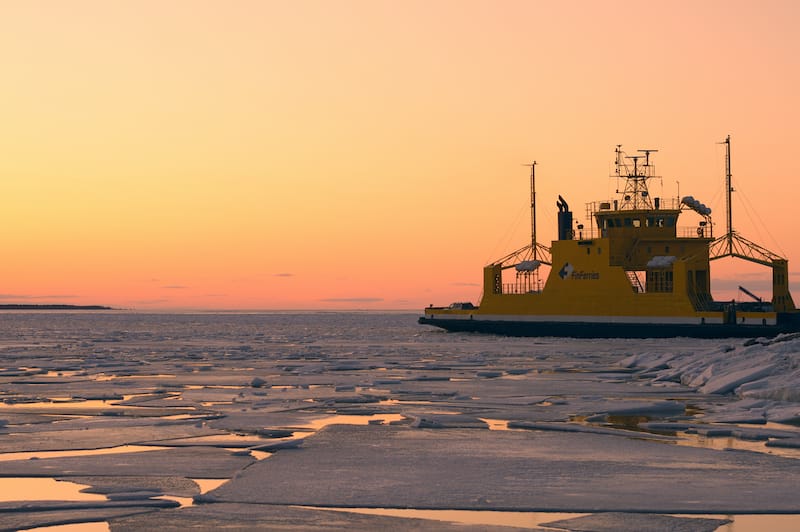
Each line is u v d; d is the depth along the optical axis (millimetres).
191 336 146750
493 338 111562
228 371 65438
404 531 20203
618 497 23156
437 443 31312
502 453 29375
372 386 52969
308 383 55344
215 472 26453
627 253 102875
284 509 22109
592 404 42875
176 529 20344
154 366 70625
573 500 22891
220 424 36688
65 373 65250
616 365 69688
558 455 28938
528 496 23344
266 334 158125
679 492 23641
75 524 20859
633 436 33281
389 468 26891
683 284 97188
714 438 32625
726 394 46469
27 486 24781
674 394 47344
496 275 117438
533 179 120000
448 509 22141
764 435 32281
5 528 20422
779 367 47562
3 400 45750
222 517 21359
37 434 33625
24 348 102188
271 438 33062
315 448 30344
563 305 106938
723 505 22281
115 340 128625
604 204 106250
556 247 107625
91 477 25750
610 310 102438
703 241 101250
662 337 98125
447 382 55250
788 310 97625
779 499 22828
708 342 92250
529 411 40781
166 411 41281
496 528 20422
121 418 38312
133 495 23344
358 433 33688
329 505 22500
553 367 68125
